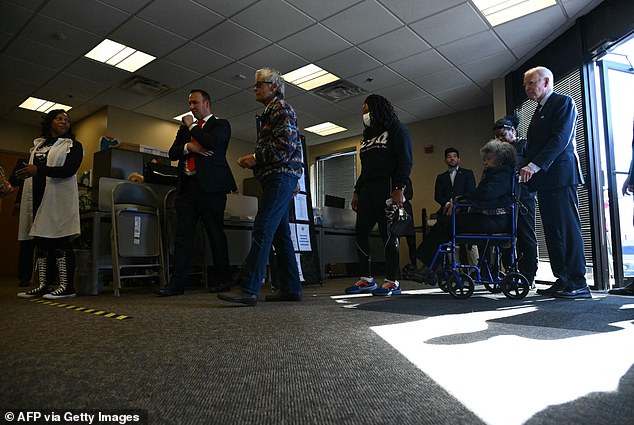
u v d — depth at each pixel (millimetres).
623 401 754
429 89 6164
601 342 1238
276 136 2209
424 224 6055
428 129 7457
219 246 3141
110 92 6199
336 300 2500
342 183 8867
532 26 4414
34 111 6918
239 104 6707
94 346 1220
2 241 7121
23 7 4098
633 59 3861
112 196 3062
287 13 4215
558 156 2574
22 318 1780
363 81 5879
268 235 2221
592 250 3781
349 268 6078
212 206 3033
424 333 1400
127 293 3137
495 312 1908
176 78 5738
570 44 4355
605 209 3793
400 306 2172
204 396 790
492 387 839
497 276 2871
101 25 4426
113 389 828
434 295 2850
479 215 2635
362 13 4219
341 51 5008
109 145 4652
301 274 3652
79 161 2805
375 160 2734
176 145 3084
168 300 2533
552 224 2625
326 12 4199
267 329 1492
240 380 890
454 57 5160
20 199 3607
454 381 877
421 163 7477
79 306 2211
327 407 732
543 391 811
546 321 1632
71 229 2746
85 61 5250
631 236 3793
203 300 2525
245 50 4977
